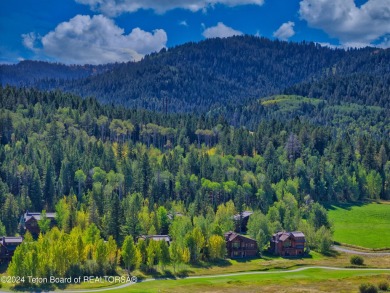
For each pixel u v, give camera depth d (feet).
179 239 557.74
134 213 595.88
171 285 459.32
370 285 422.82
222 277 499.51
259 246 606.55
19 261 444.96
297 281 475.31
